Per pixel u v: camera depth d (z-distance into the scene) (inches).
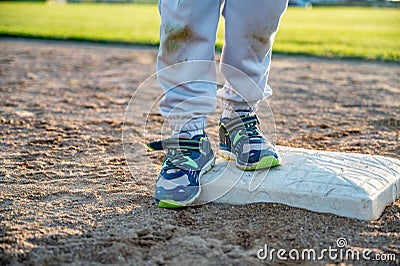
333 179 107.4
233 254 87.7
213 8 103.6
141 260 85.8
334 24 669.3
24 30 464.1
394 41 439.8
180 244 90.8
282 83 250.7
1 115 181.5
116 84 243.0
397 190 112.8
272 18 104.5
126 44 395.2
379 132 163.9
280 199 106.3
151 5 1294.3
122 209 105.4
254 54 109.0
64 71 275.3
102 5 1251.2
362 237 94.7
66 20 649.0
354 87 240.4
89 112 189.5
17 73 265.4
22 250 88.7
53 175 125.4
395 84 247.8
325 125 173.0
